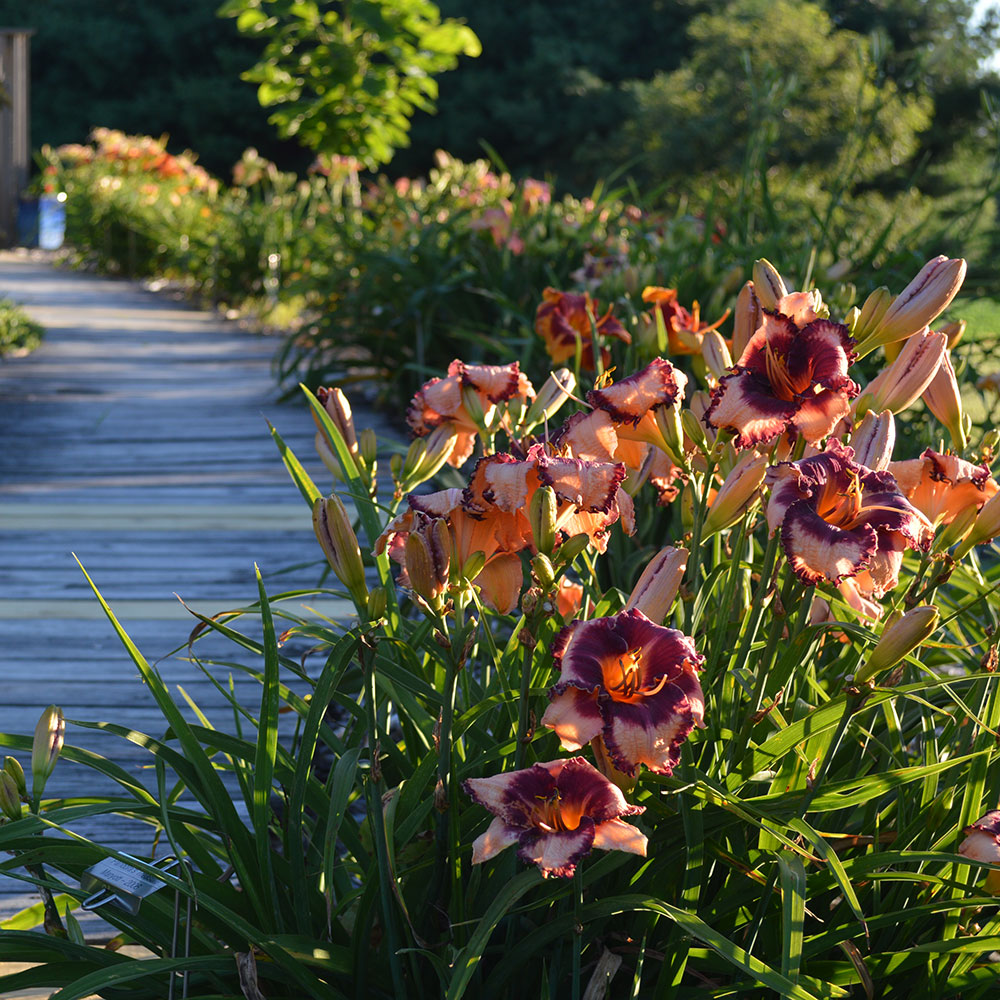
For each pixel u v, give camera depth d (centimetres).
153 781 257
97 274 1419
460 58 2958
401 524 139
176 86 2991
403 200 790
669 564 138
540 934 142
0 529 450
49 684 312
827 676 194
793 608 141
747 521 157
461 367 167
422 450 170
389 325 624
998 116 383
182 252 1235
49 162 1828
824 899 163
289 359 814
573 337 334
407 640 187
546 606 165
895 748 170
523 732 140
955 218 443
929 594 155
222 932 153
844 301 246
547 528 129
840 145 1658
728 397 143
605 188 719
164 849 223
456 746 166
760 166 482
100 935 204
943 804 160
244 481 520
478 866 146
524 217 657
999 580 224
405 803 151
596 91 2739
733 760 150
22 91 1709
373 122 1114
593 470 135
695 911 146
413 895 159
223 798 152
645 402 150
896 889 158
